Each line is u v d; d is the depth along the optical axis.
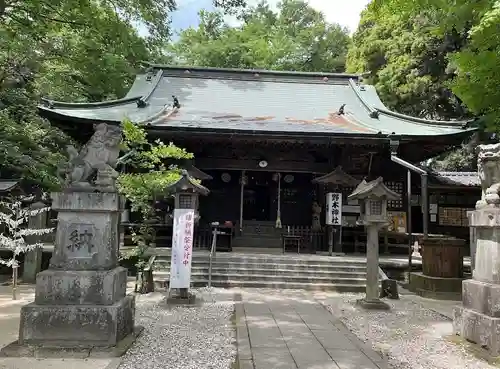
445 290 10.93
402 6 8.80
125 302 6.04
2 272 13.11
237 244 18.08
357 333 7.01
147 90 20.12
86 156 6.15
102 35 13.42
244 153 17.55
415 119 17.66
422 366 5.32
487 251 6.24
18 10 12.45
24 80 16.62
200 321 7.48
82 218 5.97
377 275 9.25
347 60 28.47
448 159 24.55
